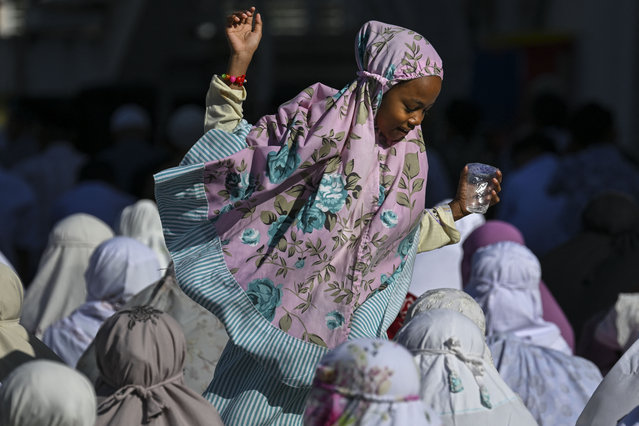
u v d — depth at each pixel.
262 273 6.68
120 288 10.03
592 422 7.48
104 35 35.09
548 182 16.66
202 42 32.16
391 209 6.82
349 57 32.81
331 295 6.71
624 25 29.92
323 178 6.68
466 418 6.80
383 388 5.29
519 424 6.93
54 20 35.62
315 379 5.46
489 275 9.94
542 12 33.50
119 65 34.00
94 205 16.42
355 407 5.32
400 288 7.10
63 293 11.63
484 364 7.08
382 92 6.68
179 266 6.75
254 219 6.75
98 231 11.86
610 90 30.33
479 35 33.91
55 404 5.43
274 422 6.73
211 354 8.70
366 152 6.70
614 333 10.24
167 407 6.79
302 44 32.69
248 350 6.62
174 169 6.71
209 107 6.98
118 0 33.84
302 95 6.96
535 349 9.20
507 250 10.03
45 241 19.94
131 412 6.73
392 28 6.82
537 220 16.45
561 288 13.08
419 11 33.44
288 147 6.70
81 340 9.93
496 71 30.91
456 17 33.47
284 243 6.68
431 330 6.98
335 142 6.65
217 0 31.56
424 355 6.96
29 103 21.12
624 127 29.84
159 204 6.86
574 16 31.58
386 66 6.65
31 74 36.62
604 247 13.23
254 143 6.84
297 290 6.68
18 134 21.61
